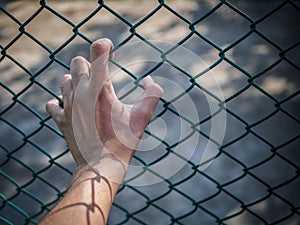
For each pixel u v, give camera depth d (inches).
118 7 94.0
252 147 53.3
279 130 56.2
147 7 92.9
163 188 47.8
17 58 79.7
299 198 45.7
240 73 69.2
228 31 82.0
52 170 52.2
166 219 44.6
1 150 56.9
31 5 98.4
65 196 15.8
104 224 15.4
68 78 17.9
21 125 61.3
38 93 68.5
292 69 69.2
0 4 100.2
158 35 83.7
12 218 45.9
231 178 48.9
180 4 92.2
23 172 52.6
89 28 87.7
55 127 60.0
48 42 84.8
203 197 46.6
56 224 14.9
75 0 97.9
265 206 45.2
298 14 84.7
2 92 69.8
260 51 75.0
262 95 63.4
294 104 61.1
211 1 91.5
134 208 46.0
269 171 49.5
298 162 50.6
